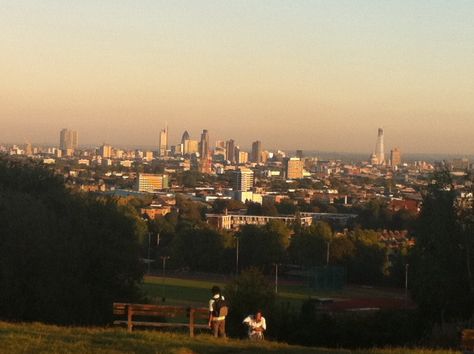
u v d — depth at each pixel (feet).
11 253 123.65
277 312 136.87
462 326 119.96
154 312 81.25
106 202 156.04
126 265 144.77
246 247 326.24
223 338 79.15
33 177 159.63
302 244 324.60
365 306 206.80
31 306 123.54
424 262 158.81
